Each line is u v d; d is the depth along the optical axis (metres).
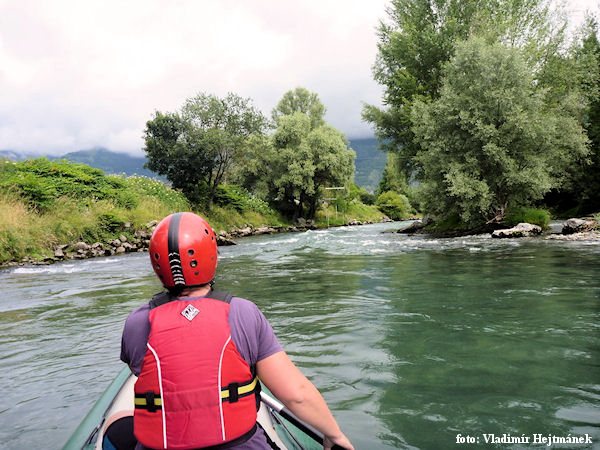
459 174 18.17
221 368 1.22
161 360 1.21
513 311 4.91
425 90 24.91
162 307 1.30
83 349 4.18
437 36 23.89
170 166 30.48
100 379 3.37
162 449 1.20
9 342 4.52
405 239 18.16
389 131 27.41
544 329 4.16
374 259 10.95
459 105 18.88
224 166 32.19
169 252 1.29
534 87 21.16
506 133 18.22
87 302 6.64
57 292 7.67
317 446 1.79
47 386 3.26
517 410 2.54
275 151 40.59
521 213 18.67
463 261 9.62
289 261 11.36
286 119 41.66
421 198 20.81
